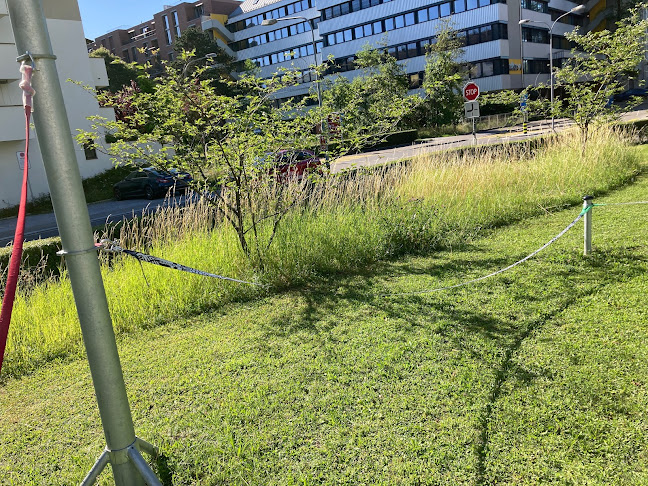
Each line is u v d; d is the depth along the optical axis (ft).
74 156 5.80
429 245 20.98
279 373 11.32
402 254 20.61
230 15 213.05
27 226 51.90
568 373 9.98
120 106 17.61
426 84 20.11
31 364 13.48
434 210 22.86
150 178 63.82
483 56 142.00
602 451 7.78
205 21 198.29
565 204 25.99
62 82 76.54
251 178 18.53
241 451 8.60
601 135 34.78
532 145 38.47
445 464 7.83
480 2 138.92
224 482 7.97
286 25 193.88
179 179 18.42
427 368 10.78
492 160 30.53
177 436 9.26
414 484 7.49
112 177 78.28
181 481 8.04
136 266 17.85
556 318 12.64
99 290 6.13
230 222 18.94
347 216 21.43
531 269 16.52
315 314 14.84
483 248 20.11
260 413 9.74
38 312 15.67
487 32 139.54
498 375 10.22
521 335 11.93
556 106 35.42
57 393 11.80
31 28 5.30
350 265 19.39
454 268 17.85
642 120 52.95
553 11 164.96
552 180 29.09
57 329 14.67
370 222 21.47
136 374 12.01
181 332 14.65
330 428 9.04
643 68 150.30
